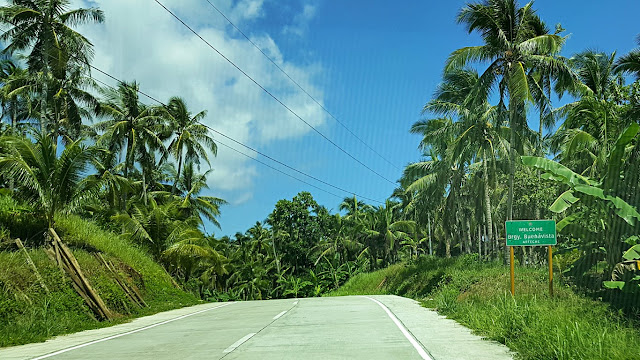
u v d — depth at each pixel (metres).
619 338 7.89
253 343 9.83
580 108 23.48
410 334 10.45
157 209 31.17
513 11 24.48
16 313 13.91
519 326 9.37
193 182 46.44
